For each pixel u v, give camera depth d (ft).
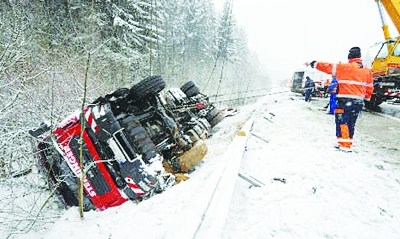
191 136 19.30
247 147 18.30
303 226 9.79
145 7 60.64
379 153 18.62
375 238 9.50
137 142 14.97
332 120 29.66
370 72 19.72
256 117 29.14
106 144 15.25
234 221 10.11
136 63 57.67
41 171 18.07
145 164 14.90
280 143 19.45
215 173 12.05
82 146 14.35
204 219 8.74
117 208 14.76
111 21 52.70
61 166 16.11
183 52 132.67
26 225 15.21
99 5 50.78
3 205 16.56
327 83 60.44
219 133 26.32
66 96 25.86
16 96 18.20
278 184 12.69
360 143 21.04
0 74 19.43
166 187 15.16
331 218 10.39
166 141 18.20
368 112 38.93
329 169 14.69
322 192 12.16
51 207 17.11
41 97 23.30
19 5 35.06
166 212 11.80
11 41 21.85
